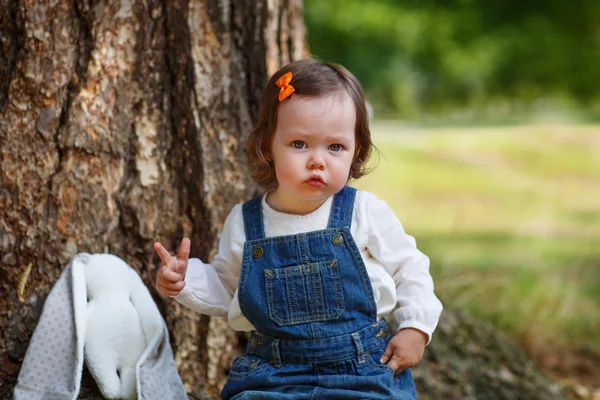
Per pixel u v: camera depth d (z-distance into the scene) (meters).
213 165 3.26
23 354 2.96
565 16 20.17
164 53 3.18
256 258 2.70
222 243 2.83
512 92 19.05
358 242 2.71
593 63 19.45
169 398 2.84
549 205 8.54
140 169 3.13
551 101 17.98
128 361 2.82
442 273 5.75
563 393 4.19
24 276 2.98
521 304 5.38
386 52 18.45
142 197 3.13
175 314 3.21
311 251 2.67
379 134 12.76
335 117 2.60
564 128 13.13
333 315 2.64
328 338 2.63
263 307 2.65
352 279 2.66
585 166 10.34
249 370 2.68
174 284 2.64
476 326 4.25
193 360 3.26
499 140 12.08
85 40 3.05
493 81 19.19
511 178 9.78
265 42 3.45
